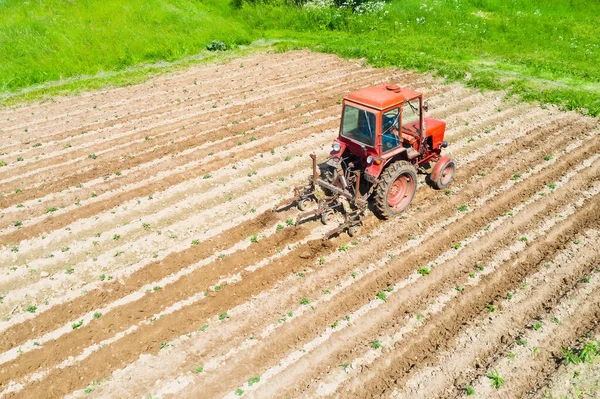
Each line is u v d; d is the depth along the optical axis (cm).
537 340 676
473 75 1608
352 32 2189
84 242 891
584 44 1962
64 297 776
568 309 723
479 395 607
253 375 646
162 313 744
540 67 1683
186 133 1288
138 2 2177
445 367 648
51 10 2047
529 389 613
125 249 873
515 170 1085
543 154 1145
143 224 933
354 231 885
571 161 1110
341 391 622
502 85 1525
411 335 696
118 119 1384
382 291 770
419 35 2094
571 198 983
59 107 1479
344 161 908
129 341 699
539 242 866
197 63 1845
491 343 680
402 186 934
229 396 620
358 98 843
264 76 1702
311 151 1173
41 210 986
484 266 816
